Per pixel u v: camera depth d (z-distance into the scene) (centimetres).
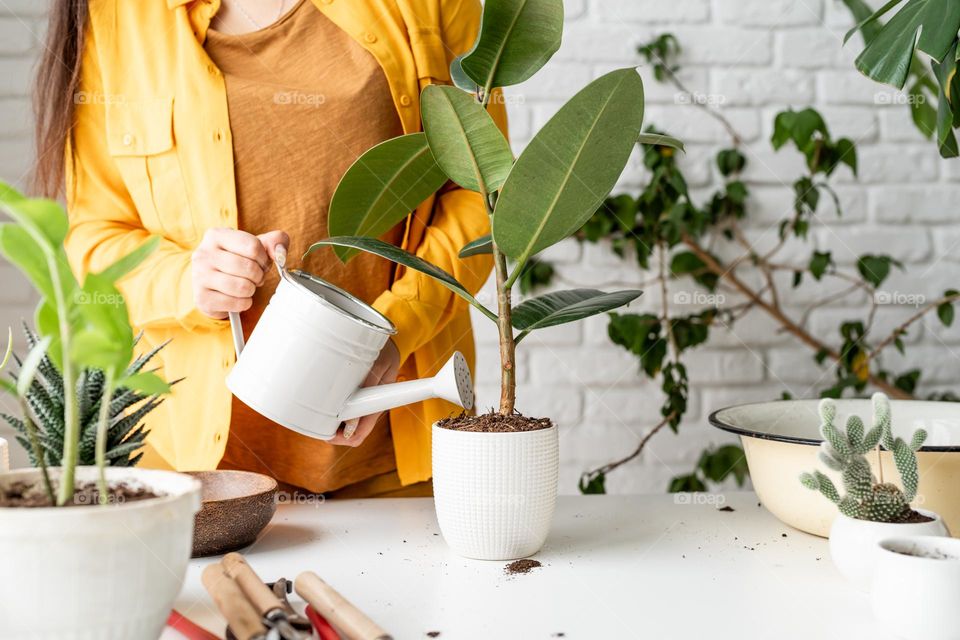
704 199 184
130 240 105
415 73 111
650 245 180
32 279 47
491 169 75
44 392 65
